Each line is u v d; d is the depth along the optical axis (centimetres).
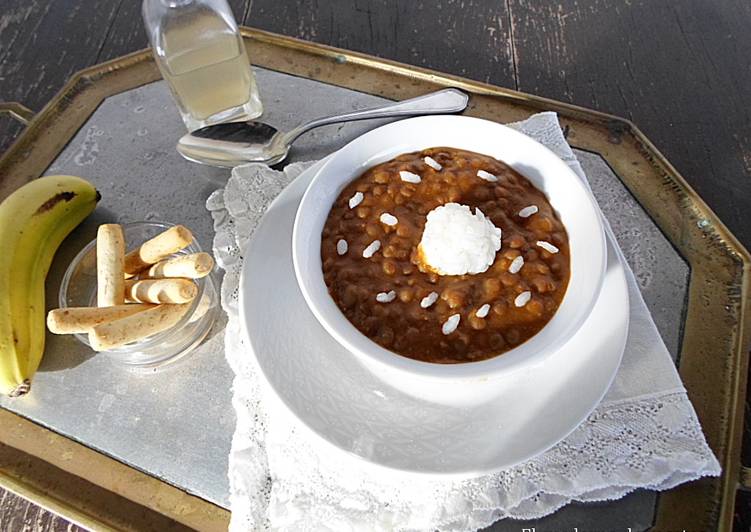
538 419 30
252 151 44
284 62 51
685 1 61
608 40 58
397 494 31
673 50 57
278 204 37
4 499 39
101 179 45
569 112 46
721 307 37
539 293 32
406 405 31
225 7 43
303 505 31
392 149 37
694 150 50
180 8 41
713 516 31
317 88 49
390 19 62
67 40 61
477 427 30
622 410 32
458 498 31
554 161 35
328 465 31
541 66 57
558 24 60
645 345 34
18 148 47
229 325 36
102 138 47
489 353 31
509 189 35
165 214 43
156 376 37
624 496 32
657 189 42
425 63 58
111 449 35
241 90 45
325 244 35
